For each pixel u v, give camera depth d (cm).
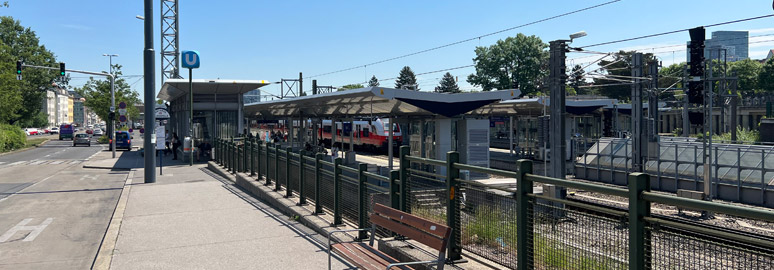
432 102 1995
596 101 3158
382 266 607
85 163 3008
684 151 2209
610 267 459
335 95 1995
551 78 1755
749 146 2006
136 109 9425
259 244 885
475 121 2311
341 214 977
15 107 5297
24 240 1026
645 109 3903
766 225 1480
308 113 3444
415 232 608
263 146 1596
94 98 6838
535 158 3225
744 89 7488
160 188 1650
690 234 499
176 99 3575
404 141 4125
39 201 1548
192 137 2733
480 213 643
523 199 545
